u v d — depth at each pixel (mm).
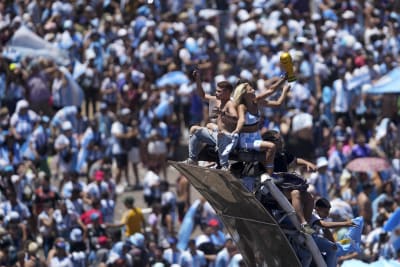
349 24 116562
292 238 45969
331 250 47062
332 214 83125
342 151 94500
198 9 117375
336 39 110938
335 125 104875
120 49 111062
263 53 107062
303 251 46219
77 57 110938
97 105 108375
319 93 106188
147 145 99625
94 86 107812
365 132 103625
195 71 46875
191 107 103812
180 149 102938
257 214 44656
